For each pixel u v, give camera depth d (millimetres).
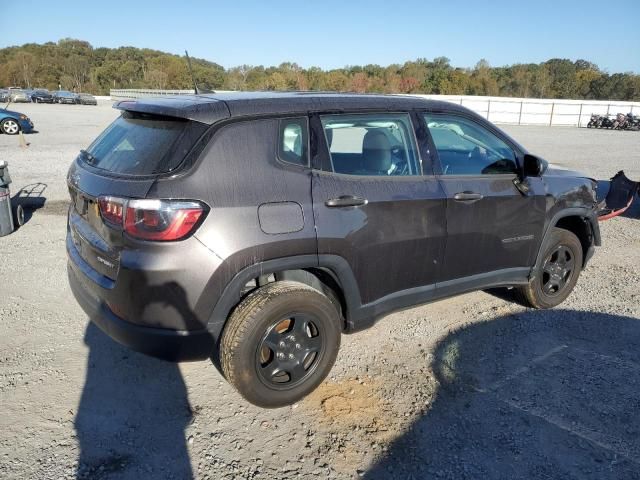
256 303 2773
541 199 4023
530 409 3080
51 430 2768
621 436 2859
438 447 2738
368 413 3010
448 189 3498
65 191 9055
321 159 3020
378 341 3887
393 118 3395
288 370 2961
